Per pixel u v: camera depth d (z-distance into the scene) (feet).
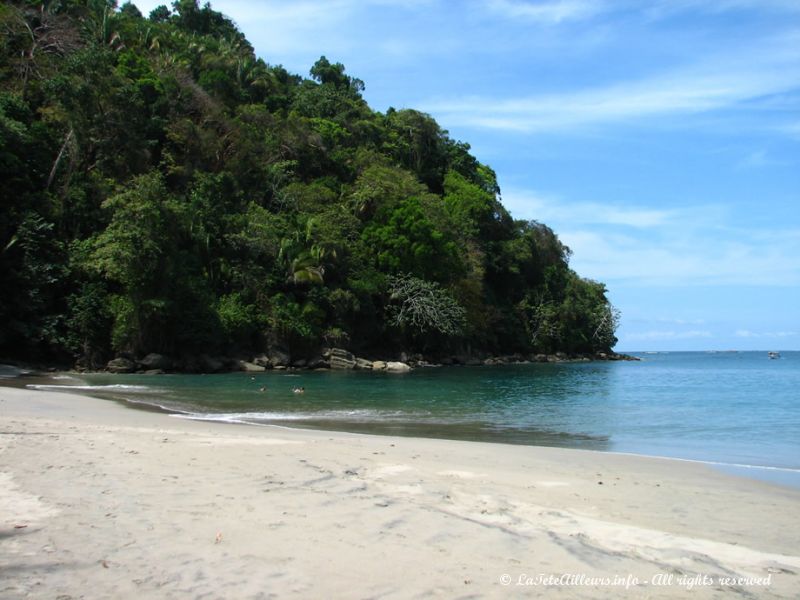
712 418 70.38
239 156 209.56
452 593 16.31
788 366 291.99
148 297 147.23
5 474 27.94
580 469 37.93
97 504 23.30
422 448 43.93
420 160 322.55
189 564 17.51
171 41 256.73
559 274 341.21
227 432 49.01
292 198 214.69
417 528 21.93
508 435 56.59
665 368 254.47
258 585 16.24
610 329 361.71
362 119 308.19
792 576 19.03
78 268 145.18
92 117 164.86
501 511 25.35
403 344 221.87
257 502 24.63
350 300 198.70
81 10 216.95
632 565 19.33
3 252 134.00
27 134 150.92
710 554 20.99
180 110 203.51
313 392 100.58
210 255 175.32
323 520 22.47
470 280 250.16
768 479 35.88
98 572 16.66
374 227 228.43
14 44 179.83
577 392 111.96
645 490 31.99
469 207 295.07
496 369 208.13
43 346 138.21
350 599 15.62
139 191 151.94
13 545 18.47
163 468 30.66
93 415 57.67
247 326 170.50
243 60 281.95
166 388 98.73
